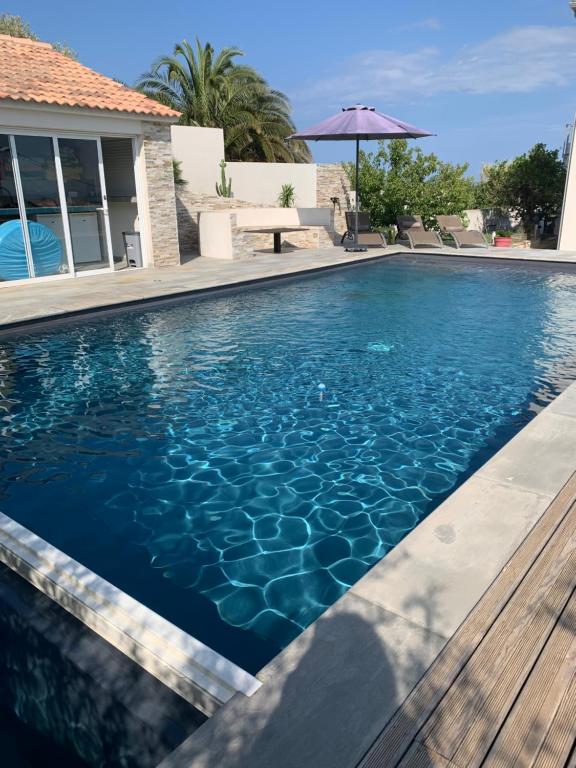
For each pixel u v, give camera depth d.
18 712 2.83
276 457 4.74
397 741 1.78
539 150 22.41
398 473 4.45
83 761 2.47
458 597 2.44
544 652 2.12
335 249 16.78
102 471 4.56
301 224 17.97
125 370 6.95
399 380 6.49
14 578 2.91
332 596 3.12
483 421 5.36
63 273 11.70
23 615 2.63
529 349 7.52
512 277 12.63
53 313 8.53
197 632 2.85
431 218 19.44
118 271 12.64
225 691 2.04
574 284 11.73
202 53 29.72
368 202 19.83
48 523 3.86
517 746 1.75
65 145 11.27
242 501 4.10
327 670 2.06
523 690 1.95
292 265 13.24
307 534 3.70
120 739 2.21
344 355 7.43
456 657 2.10
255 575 3.30
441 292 11.25
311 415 5.57
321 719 1.86
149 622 2.35
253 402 5.92
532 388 6.17
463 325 8.80
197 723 2.06
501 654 2.11
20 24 28.11
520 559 2.69
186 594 3.14
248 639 2.80
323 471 4.50
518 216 24.34
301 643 2.19
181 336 8.37
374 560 3.43
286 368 6.96
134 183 12.86
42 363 7.21
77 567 2.73
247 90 30.44
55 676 2.50
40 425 5.44
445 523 3.00
